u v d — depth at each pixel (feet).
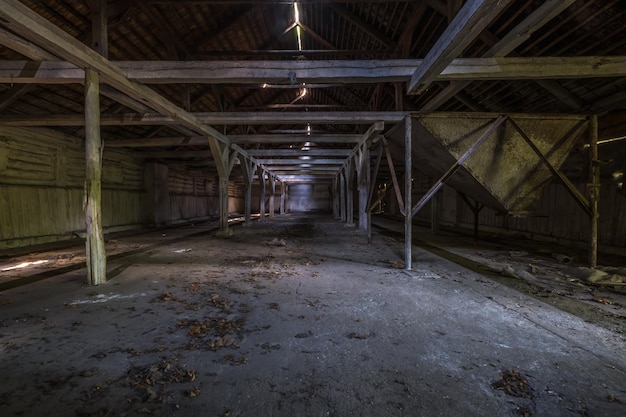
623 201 21.90
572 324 10.36
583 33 17.83
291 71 17.10
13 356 8.20
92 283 15.19
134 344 8.93
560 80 21.03
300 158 55.01
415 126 18.58
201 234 38.24
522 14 17.89
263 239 33.19
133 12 20.70
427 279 16.26
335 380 7.14
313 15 32.45
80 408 6.15
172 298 13.10
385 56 31.24
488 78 15.52
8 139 26.21
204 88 32.50
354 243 29.84
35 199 28.53
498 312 11.50
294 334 9.59
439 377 7.27
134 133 36.40
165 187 50.29
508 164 18.63
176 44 25.39
